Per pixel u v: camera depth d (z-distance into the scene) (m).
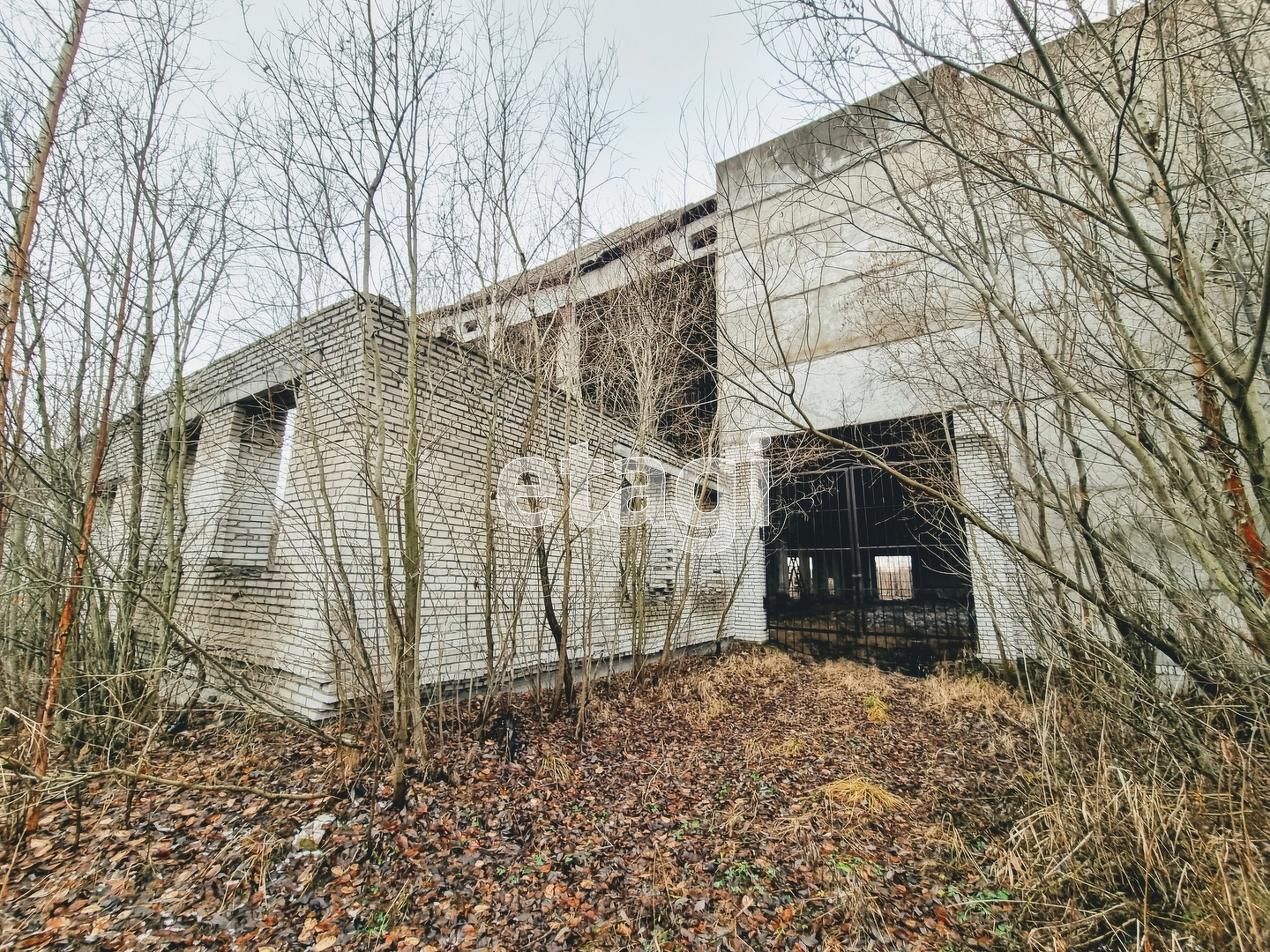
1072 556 7.32
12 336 3.85
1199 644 3.84
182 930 2.98
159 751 4.89
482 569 6.73
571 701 6.74
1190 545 3.75
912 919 3.32
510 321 6.68
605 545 8.70
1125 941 2.93
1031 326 5.86
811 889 3.62
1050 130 4.11
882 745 6.30
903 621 10.40
